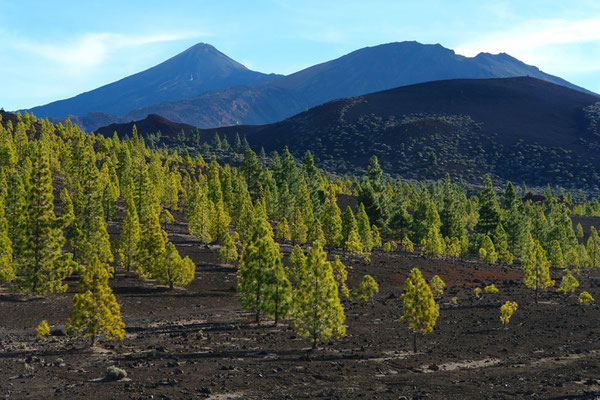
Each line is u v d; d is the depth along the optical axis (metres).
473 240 119.88
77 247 59.62
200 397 21.94
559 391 24.03
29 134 165.75
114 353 30.80
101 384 23.56
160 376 25.39
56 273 49.75
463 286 74.31
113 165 123.25
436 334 42.00
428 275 78.94
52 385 23.28
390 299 60.50
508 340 39.69
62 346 32.38
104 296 32.44
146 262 57.53
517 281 81.12
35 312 43.31
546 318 50.28
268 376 26.27
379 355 33.31
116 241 64.06
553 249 104.06
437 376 27.69
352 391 23.75
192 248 79.88
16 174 60.50
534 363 31.78
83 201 64.25
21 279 48.31
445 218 120.06
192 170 175.25
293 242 91.94
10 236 58.38
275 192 120.88
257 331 40.62
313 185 142.88
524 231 116.81
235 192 122.06
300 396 22.66
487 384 25.66
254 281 43.62
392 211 133.00
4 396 21.27
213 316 46.38
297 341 37.34
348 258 85.00
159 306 49.25
